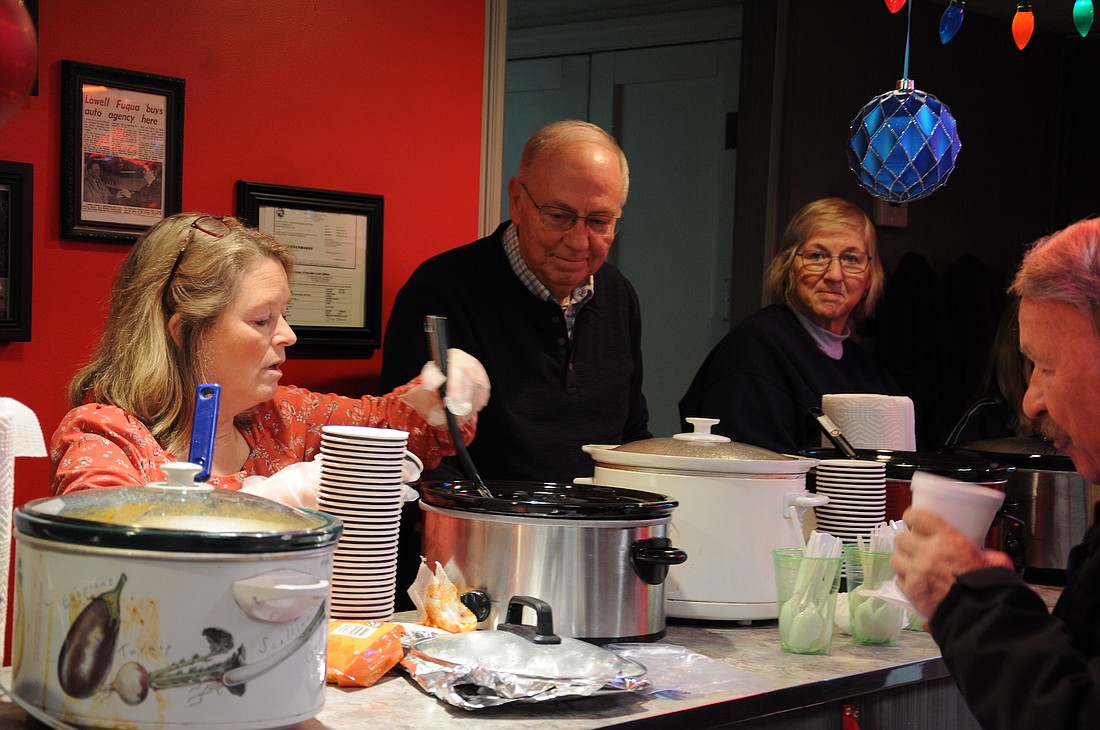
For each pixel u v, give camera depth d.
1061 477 2.31
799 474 1.81
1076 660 1.05
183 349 1.77
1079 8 1.99
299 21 2.53
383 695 1.34
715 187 4.14
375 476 1.55
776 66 3.87
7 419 1.23
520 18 4.43
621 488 1.71
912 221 4.29
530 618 1.53
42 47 2.20
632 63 4.27
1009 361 3.43
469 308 2.34
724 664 1.52
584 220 2.26
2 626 1.24
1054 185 4.84
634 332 2.59
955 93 4.41
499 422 2.34
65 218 2.23
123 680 1.06
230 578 1.07
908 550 1.20
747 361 2.75
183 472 1.21
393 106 2.69
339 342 2.60
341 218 2.60
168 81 2.33
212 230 1.81
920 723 1.67
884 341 4.16
